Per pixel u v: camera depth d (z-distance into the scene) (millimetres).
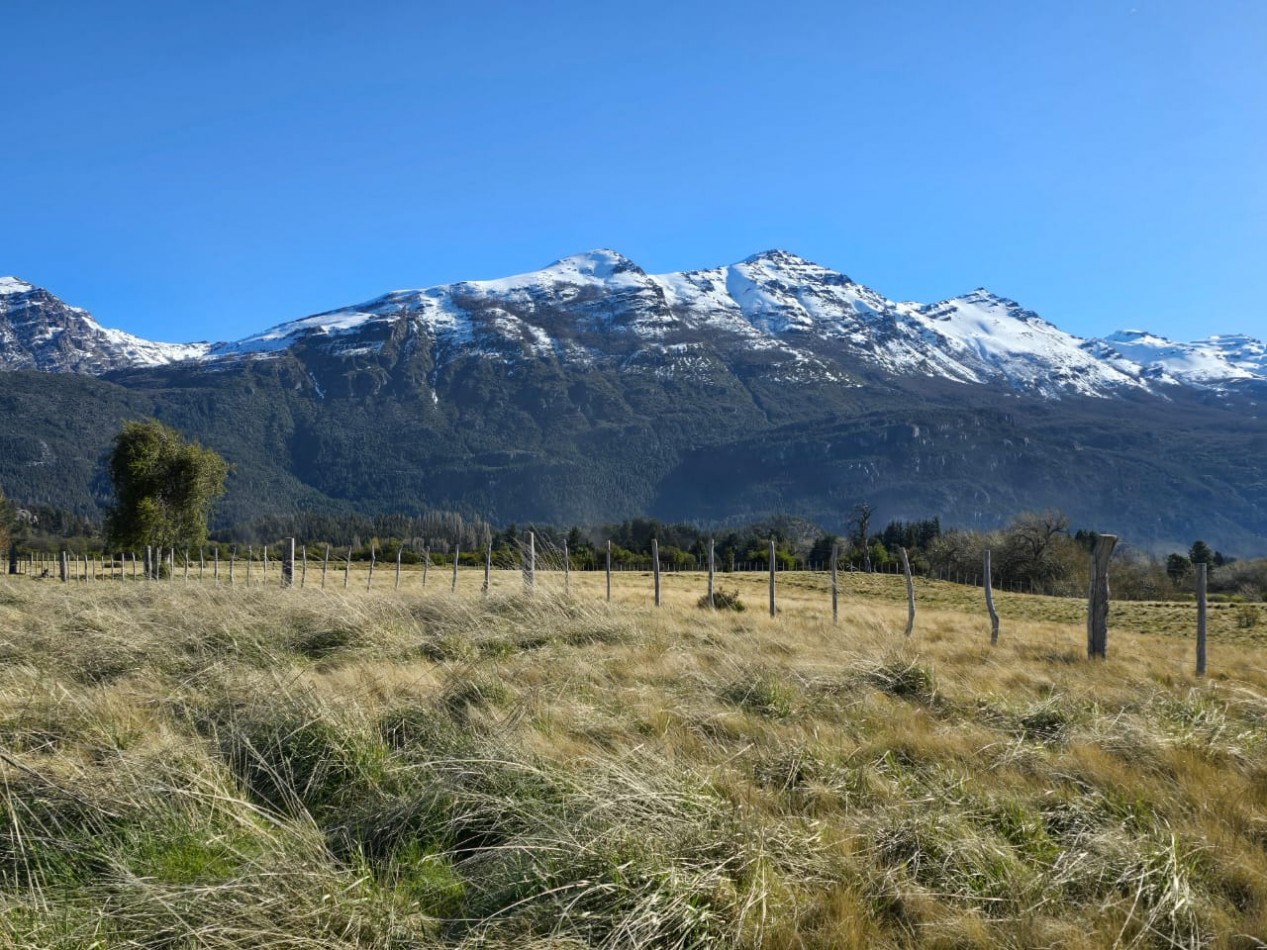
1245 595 56219
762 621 15562
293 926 3689
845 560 75688
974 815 5277
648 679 8734
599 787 4801
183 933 3605
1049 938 3957
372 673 8141
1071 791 5758
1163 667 11359
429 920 3908
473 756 5469
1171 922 4086
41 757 5406
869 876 4430
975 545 70188
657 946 3711
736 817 4746
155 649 9062
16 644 9133
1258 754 6738
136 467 34844
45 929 3529
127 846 4348
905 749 6562
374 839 4750
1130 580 60938
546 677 8203
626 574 47000
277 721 5957
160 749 5387
